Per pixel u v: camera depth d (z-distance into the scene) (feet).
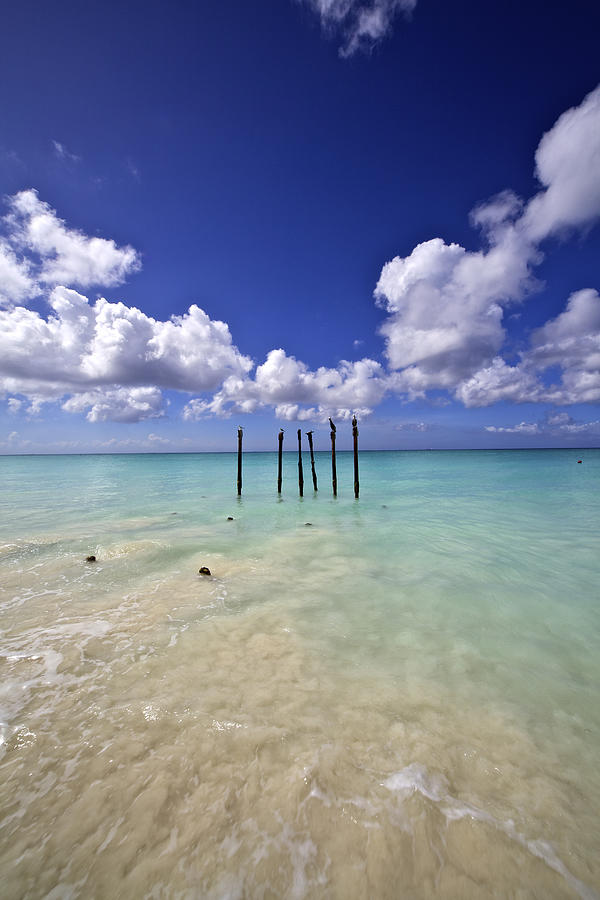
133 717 10.27
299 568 24.54
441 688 12.14
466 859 6.71
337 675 12.71
